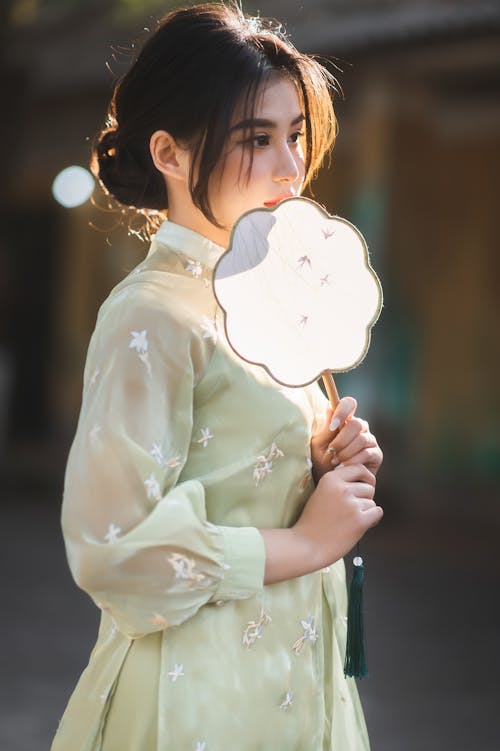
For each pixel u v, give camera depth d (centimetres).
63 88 1355
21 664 679
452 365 1502
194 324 212
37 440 1898
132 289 214
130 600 203
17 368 1925
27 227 1920
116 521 201
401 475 1362
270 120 215
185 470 215
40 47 1347
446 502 1397
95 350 213
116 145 232
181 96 216
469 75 1309
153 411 206
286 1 1162
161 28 222
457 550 1129
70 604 854
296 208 213
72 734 220
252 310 210
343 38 1113
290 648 221
